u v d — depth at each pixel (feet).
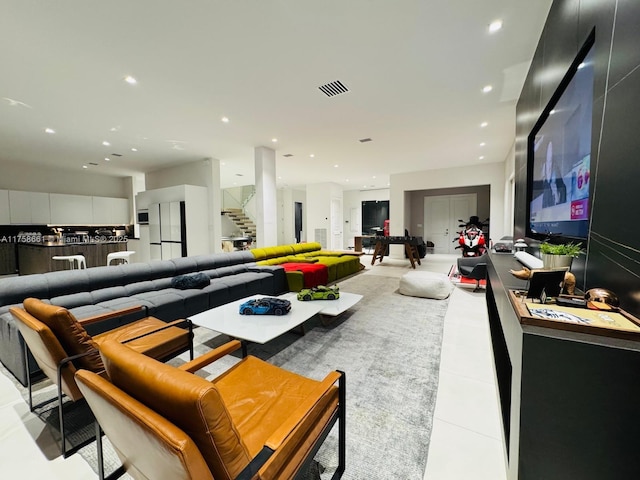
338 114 13.53
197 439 2.27
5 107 12.28
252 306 8.21
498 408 5.56
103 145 18.38
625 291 3.59
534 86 8.72
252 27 7.45
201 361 4.35
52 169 25.68
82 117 13.52
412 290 14.05
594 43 4.53
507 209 21.88
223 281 12.17
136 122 14.30
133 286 10.15
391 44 8.27
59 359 4.53
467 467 4.24
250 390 4.25
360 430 5.02
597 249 4.33
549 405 2.87
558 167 6.32
